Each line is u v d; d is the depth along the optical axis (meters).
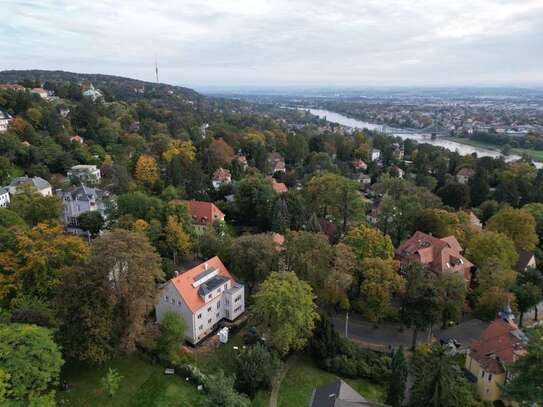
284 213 98.12
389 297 63.72
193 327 58.31
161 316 60.97
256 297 57.22
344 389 42.19
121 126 188.00
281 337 52.94
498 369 50.03
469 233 90.25
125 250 49.34
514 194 126.81
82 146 146.00
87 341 45.91
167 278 72.62
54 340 46.47
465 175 160.88
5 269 54.56
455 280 66.00
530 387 36.22
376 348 61.56
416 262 67.88
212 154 154.62
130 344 48.75
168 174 129.50
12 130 137.75
